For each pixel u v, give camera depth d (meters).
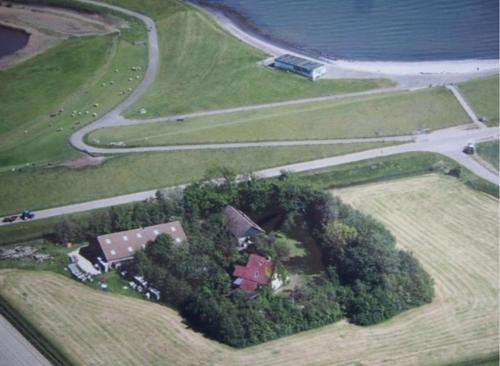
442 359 198.25
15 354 197.62
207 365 195.12
